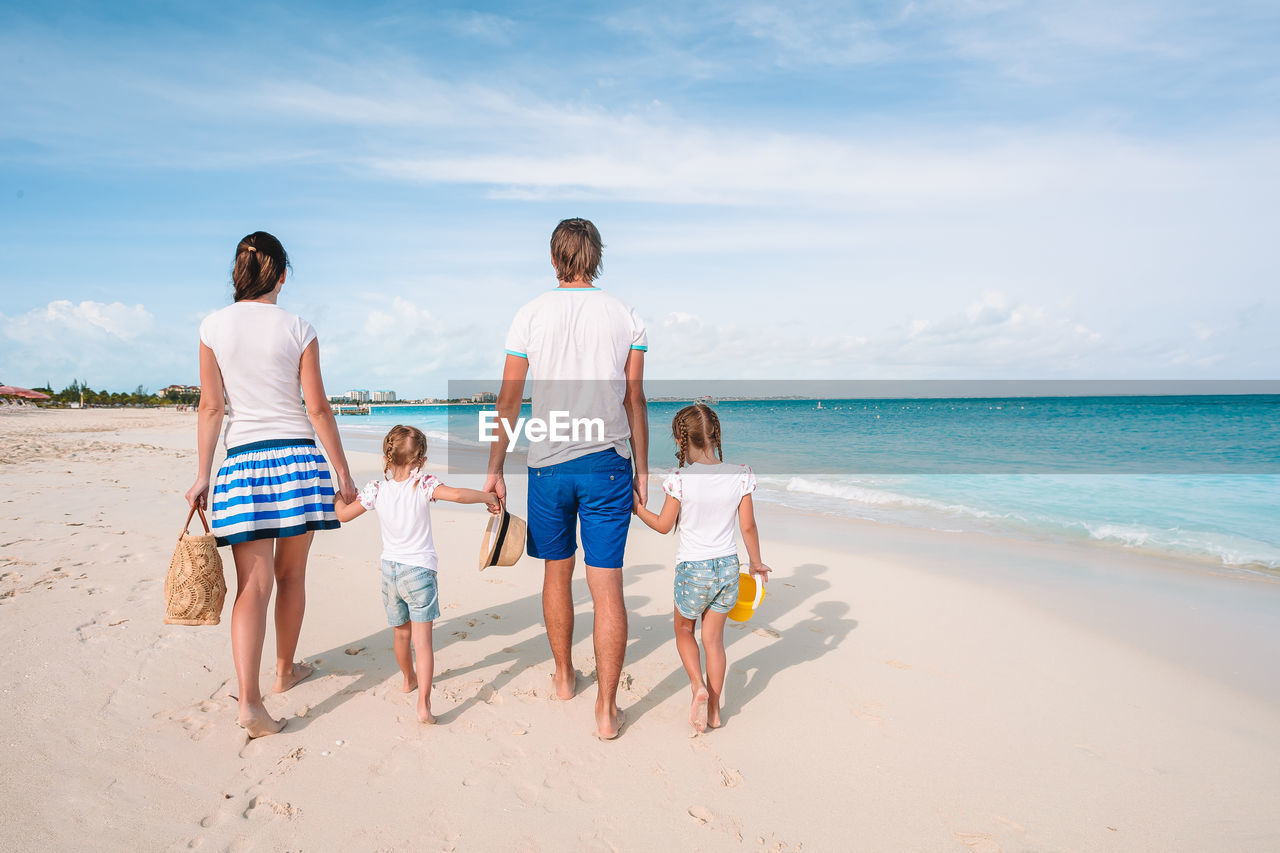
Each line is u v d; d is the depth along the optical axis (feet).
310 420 9.50
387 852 6.72
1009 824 7.57
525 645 12.45
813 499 33.09
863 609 15.31
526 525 10.69
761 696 10.72
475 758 8.54
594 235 9.67
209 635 11.91
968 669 11.95
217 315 8.80
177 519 21.09
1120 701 10.78
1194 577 18.37
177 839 6.73
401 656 10.17
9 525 19.35
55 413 156.66
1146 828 7.55
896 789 8.19
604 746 8.99
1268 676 11.84
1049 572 18.74
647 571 18.02
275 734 8.89
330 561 17.56
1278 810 7.93
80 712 9.02
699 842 7.11
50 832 6.67
